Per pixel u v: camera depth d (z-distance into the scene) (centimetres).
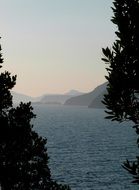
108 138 18475
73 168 9862
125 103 950
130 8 923
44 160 1947
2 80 1852
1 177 1786
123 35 926
